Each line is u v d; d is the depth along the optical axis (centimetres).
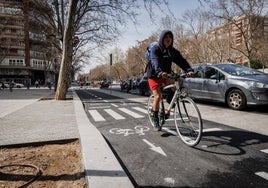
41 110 1011
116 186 290
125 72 9188
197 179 321
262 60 3700
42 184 307
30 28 2212
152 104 571
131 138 520
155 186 306
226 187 299
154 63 449
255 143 464
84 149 419
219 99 945
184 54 4481
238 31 3141
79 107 1077
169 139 500
